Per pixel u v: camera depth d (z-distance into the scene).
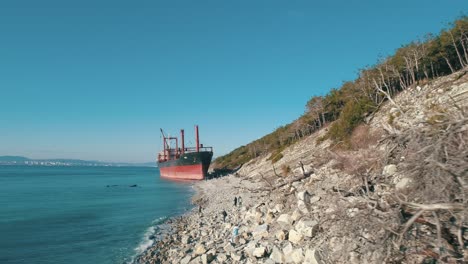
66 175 176.00
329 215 9.20
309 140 56.44
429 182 6.77
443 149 6.85
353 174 13.80
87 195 63.38
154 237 24.83
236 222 20.73
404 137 8.68
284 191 20.14
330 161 22.19
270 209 17.19
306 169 24.86
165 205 45.25
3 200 54.66
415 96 34.00
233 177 76.25
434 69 47.12
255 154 95.00
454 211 6.49
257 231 14.75
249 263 12.02
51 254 21.41
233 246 14.70
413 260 7.20
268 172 56.31
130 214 37.59
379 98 43.41
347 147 27.48
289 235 12.12
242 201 31.33
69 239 25.45
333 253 9.12
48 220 34.44
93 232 27.94
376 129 26.06
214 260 13.80
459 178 6.18
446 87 31.14
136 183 101.12
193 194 59.19
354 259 7.96
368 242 7.29
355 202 8.55
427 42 50.16
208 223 25.16
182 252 17.88
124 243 23.55
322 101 68.00
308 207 13.35
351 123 36.91
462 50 46.81
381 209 7.52
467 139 6.82
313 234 11.28
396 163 10.22
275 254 11.30
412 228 7.40
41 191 73.88
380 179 10.29
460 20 47.44
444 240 7.02
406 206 7.34
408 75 49.38
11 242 24.62
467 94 25.50
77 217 36.16
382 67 52.59
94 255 20.80
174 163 107.25
